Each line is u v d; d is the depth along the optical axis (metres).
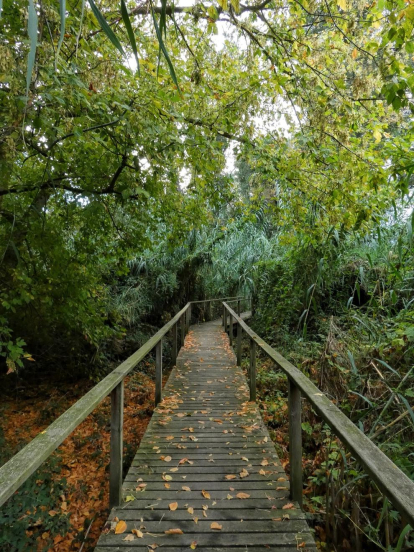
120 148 4.90
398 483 1.41
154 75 4.43
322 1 3.97
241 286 15.56
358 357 5.10
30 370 9.25
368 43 3.71
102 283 8.70
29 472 1.54
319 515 3.44
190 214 7.28
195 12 3.95
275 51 4.73
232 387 6.28
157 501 2.92
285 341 8.70
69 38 3.67
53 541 3.52
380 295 6.27
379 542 2.98
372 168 4.63
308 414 5.34
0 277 5.22
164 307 14.52
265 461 3.61
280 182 6.41
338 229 6.97
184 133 4.89
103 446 5.99
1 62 2.78
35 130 4.05
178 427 4.52
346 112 4.25
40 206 5.85
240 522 2.64
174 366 7.80
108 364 9.99
